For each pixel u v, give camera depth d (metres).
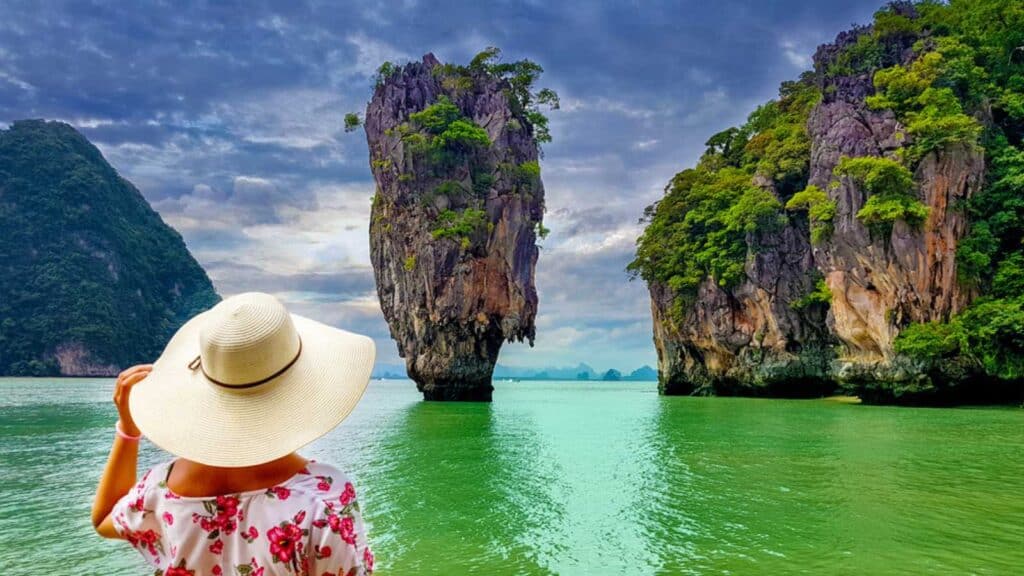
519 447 23.33
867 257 39.12
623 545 11.08
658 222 59.38
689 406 42.66
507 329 51.19
